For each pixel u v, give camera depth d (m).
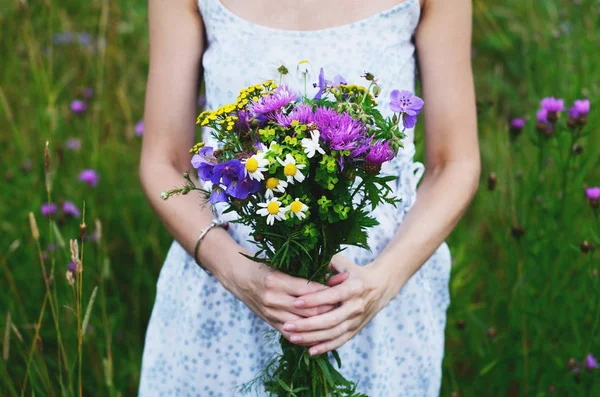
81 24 2.70
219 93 1.22
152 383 1.32
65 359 1.39
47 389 1.48
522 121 1.77
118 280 2.04
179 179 1.23
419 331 1.29
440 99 1.21
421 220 1.19
